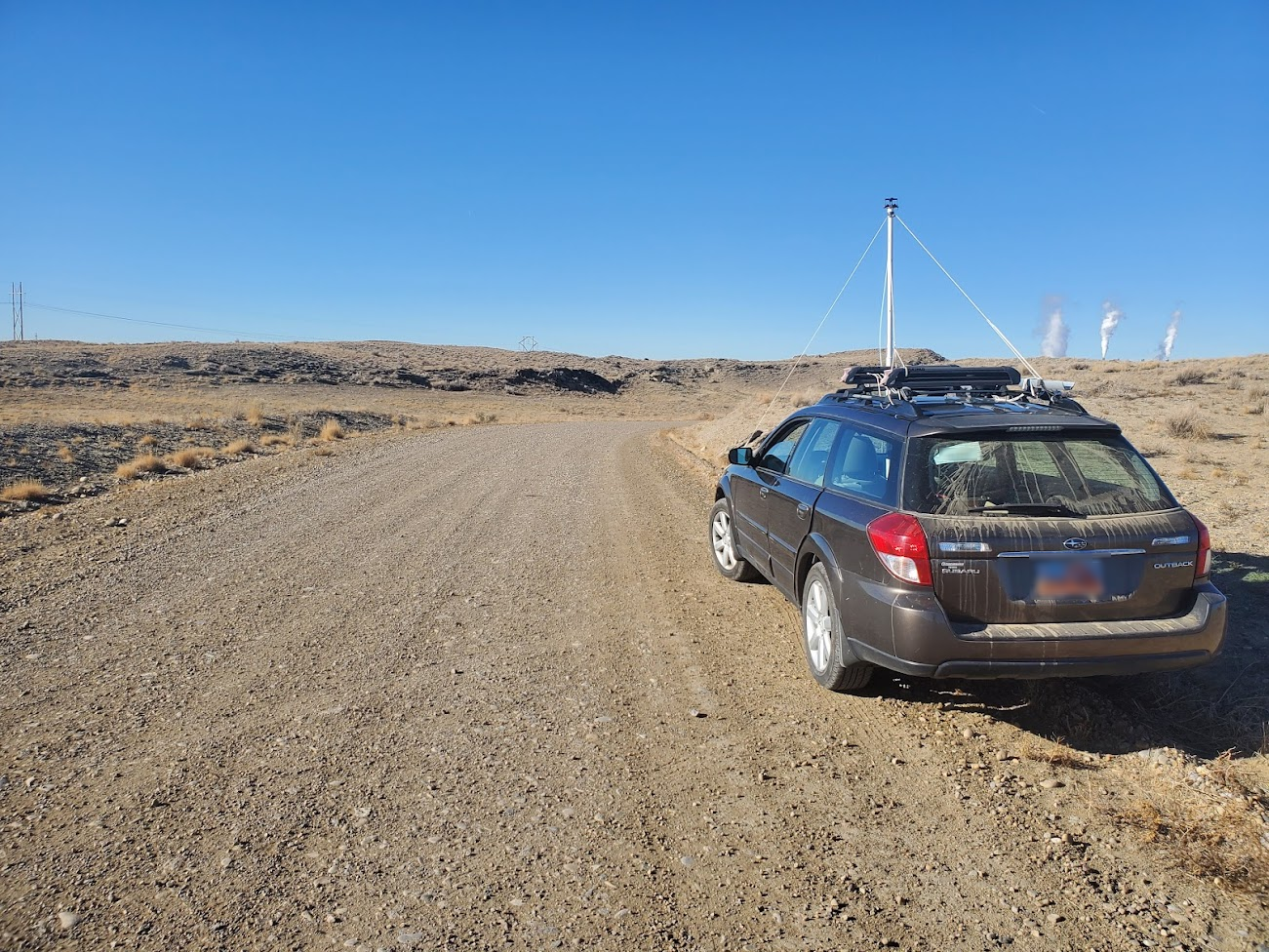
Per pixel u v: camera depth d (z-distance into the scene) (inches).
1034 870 129.3
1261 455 550.0
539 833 141.3
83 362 2336.4
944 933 115.3
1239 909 118.9
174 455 684.1
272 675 214.1
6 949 112.8
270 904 122.3
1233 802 142.4
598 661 223.6
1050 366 1909.4
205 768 164.6
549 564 335.6
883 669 212.2
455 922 118.3
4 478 518.3
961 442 178.5
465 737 177.9
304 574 319.9
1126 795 150.0
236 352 2866.6
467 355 4586.6
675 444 954.1
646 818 145.7
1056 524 164.2
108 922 118.4
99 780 159.6
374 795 153.9
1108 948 111.7
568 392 3432.6
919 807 148.5
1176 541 165.3
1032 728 177.8
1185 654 163.3
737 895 124.3
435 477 611.8
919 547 165.3
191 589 297.1
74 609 272.4
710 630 249.0
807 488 222.4
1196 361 1833.2
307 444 903.1
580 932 116.0
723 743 174.4
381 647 235.8
